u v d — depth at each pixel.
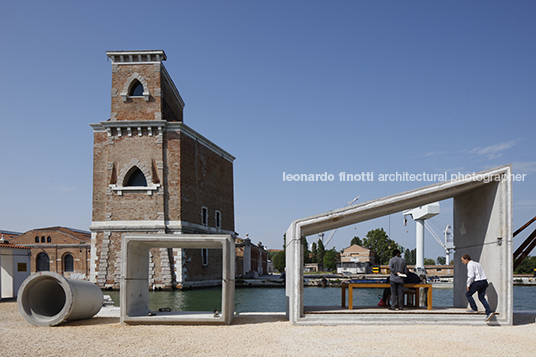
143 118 37.28
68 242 60.03
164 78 39.09
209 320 10.32
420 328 9.80
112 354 7.20
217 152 47.16
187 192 38.12
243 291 40.31
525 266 91.25
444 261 153.75
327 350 7.47
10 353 7.29
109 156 36.81
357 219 11.91
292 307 10.48
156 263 36.16
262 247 89.56
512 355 7.17
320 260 120.00
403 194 10.80
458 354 7.20
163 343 8.09
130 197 36.25
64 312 10.21
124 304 10.48
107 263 35.47
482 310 11.41
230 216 51.19
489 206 11.29
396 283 11.45
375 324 10.41
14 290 19.03
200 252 40.56
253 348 7.63
